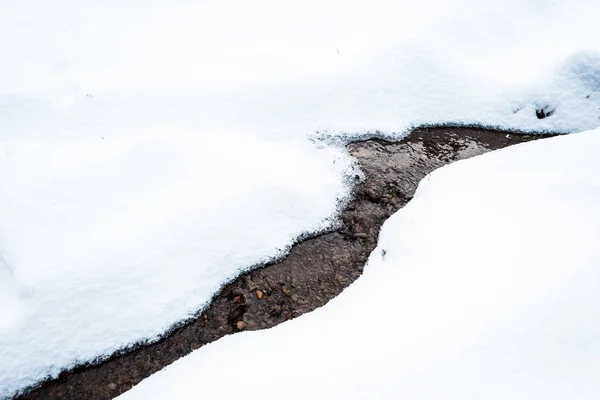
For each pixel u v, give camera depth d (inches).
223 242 197.9
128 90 267.1
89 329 165.6
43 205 193.0
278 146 262.1
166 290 179.6
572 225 141.3
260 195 216.5
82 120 249.3
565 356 101.5
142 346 167.0
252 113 273.4
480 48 336.8
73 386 154.4
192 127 255.4
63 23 349.1
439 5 366.6
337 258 203.9
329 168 252.7
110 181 208.2
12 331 157.3
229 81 284.7
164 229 193.6
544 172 185.8
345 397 107.1
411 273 158.4
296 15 378.6
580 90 295.6
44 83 273.3
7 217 186.2
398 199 237.1
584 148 190.1
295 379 116.7
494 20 353.1
